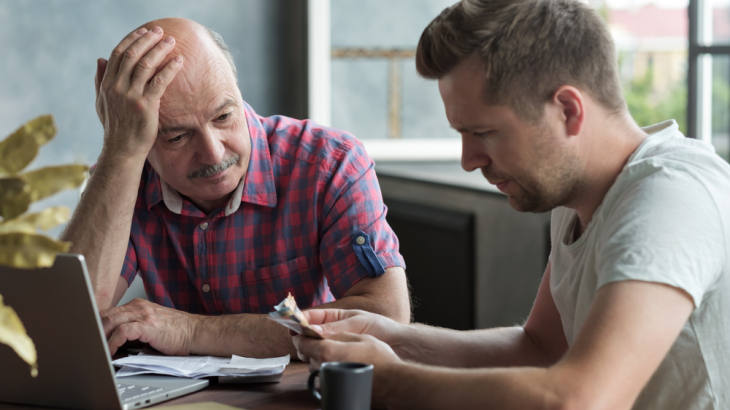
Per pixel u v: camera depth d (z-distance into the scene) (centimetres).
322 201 159
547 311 126
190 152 147
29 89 305
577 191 102
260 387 110
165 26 145
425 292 321
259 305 163
